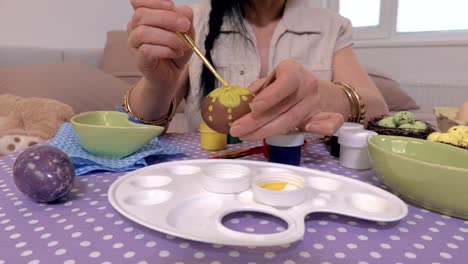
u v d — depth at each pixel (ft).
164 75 2.14
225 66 3.32
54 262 0.91
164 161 1.87
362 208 1.24
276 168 1.55
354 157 1.73
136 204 1.22
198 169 1.57
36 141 3.12
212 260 0.93
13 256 0.94
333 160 1.89
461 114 2.15
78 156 1.63
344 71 3.31
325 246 1.00
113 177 1.59
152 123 2.44
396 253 0.97
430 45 6.82
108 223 1.14
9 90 4.58
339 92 2.17
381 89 5.96
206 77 3.23
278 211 1.14
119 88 5.36
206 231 1.03
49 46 6.38
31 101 3.56
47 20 6.29
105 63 6.35
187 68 3.38
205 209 1.20
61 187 1.28
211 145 2.09
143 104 2.33
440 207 1.21
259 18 3.53
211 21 3.37
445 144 1.44
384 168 1.33
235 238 0.97
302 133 1.75
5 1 5.90
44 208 1.26
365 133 1.71
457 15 7.09
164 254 0.96
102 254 0.95
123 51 6.29
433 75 6.93
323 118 1.63
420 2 7.30
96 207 1.27
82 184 1.50
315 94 1.68
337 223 1.14
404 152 1.51
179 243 1.01
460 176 1.09
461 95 6.60
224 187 1.28
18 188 1.31
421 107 6.95
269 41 3.49
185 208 1.20
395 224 1.14
